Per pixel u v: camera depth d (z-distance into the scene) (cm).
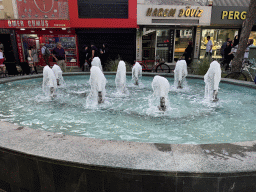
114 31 1295
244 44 827
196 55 1429
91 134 297
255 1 778
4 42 1381
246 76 766
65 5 1241
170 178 161
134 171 162
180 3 1280
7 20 1212
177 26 1357
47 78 551
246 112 392
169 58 1427
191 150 184
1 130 226
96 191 175
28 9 1228
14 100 476
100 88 457
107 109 413
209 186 161
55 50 918
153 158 173
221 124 335
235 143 196
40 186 191
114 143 198
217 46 1429
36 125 331
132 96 518
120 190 170
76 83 697
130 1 1236
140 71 770
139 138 285
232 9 1291
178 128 320
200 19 1297
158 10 1266
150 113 389
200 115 378
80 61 1345
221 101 468
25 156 183
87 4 1235
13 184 205
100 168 165
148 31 1370
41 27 1237
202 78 725
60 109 412
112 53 1346
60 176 179
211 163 165
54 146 192
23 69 885
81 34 1310
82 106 433
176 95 528
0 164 204
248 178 161
